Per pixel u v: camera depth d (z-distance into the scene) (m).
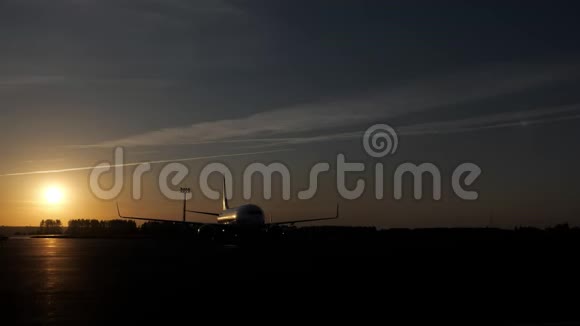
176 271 39.88
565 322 19.38
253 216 84.94
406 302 24.12
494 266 41.44
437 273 36.47
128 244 108.56
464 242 93.06
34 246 96.88
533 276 34.28
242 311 22.11
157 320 20.23
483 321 19.72
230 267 42.91
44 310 22.55
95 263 49.56
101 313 21.80
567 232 130.50
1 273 39.34
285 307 23.03
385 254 57.88
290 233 148.25
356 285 30.42
